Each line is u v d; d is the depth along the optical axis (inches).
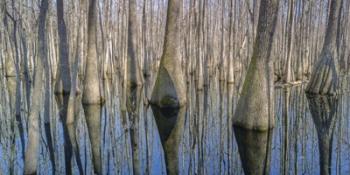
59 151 338.0
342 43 1013.8
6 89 761.6
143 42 1016.9
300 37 944.3
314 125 446.3
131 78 766.5
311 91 694.5
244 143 365.1
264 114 388.8
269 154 331.9
